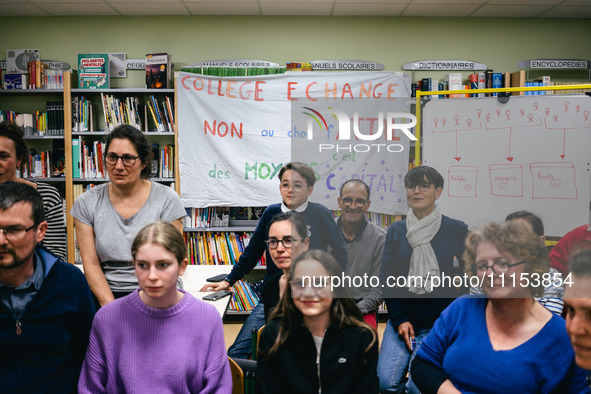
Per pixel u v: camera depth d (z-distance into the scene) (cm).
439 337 118
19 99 381
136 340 117
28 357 118
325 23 386
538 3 350
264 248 209
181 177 361
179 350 117
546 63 383
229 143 360
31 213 111
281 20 386
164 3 353
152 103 361
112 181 162
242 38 387
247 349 191
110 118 357
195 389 120
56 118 359
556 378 99
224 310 175
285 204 184
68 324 125
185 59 388
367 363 104
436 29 387
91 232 166
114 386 117
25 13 375
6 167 181
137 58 387
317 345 105
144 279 114
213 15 385
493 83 366
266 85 355
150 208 168
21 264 113
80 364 134
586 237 88
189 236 371
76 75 375
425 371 118
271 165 361
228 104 357
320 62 385
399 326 185
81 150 357
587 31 388
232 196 362
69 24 384
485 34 387
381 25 387
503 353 104
